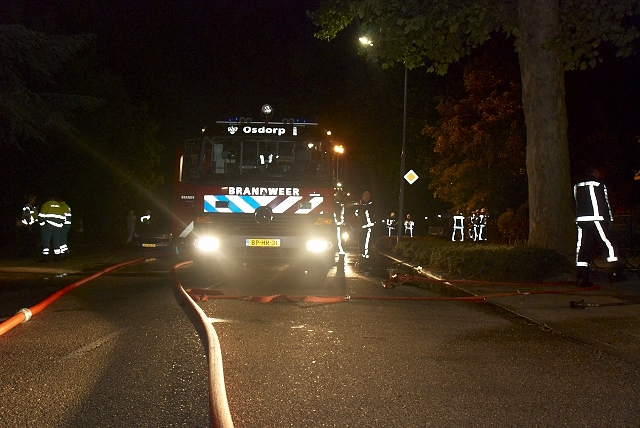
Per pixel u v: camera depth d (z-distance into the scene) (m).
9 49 15.47
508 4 15.18
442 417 5.39
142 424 5.15
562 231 14.37
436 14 13.96
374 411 5.52
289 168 14.94
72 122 31.34
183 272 16.22
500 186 27.28
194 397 5.80
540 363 7.14
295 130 14.95
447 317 9.86
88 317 9.41
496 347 7.88
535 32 14.38
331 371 6.71
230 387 6.16
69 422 5.20
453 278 14.78
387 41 14.84
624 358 7.37
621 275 13.22
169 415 5.35
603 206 12.41
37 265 18.31
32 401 5.69
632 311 10.12
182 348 7.54
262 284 13.74
